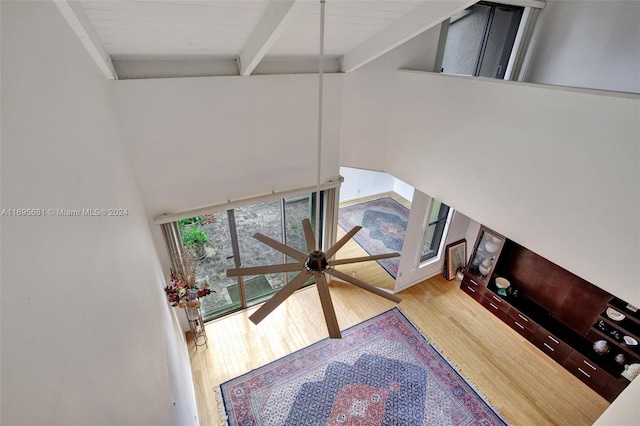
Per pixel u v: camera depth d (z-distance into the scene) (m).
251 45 2.65
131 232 2.24
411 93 3.52
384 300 4.98
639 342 3.46
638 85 2.85
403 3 2.52
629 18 2.81
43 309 0.78
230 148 3.45
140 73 2.76
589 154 2.16
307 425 3.36
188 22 2.16
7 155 0.76
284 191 4.04
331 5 2.34
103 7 1.74
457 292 5.23
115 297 1.43
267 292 4.98
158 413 1.69
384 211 7.64
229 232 4.19
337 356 4.08
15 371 0.60
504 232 2.93
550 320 4.29
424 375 3.89
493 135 2.78
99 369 1.04
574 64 3.28
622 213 2.07
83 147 1.51
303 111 3.71
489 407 3.57
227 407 3.50
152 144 3.03
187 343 4.19
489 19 3.52
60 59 1.39
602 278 2.27
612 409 2.36
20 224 0.76
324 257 2.12
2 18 0.86
